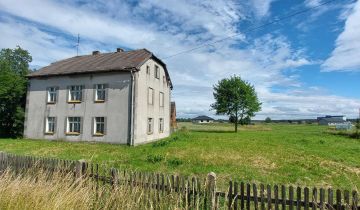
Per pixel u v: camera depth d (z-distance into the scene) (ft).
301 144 83.82
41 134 87.15
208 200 18.56
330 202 17.06
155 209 18.47
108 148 66.74
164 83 102.73
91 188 20.76
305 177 36.50
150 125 88.48
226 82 169.48
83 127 81.05
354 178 36.81
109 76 79.36
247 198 18.74
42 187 18.17
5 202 15.92
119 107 77.15
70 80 84.58
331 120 446.60
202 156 53.52
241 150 65.00
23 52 138.21
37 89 89.97
